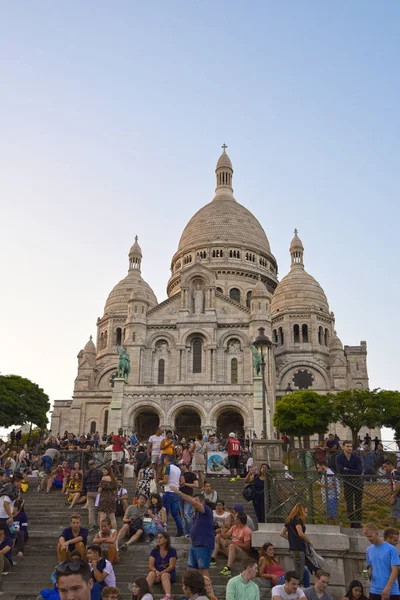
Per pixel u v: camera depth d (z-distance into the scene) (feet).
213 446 125.29
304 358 301.84
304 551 62.13
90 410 281.33
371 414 209.87
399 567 51.75
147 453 118.01
